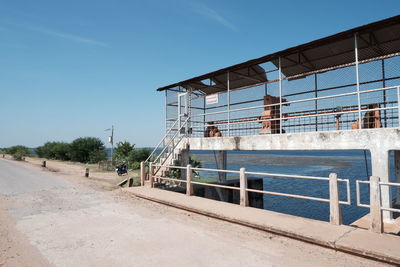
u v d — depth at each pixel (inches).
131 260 185.2
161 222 280.1
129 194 447.5
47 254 197.8
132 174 869.8
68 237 235.5
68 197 441.7
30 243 221.8
